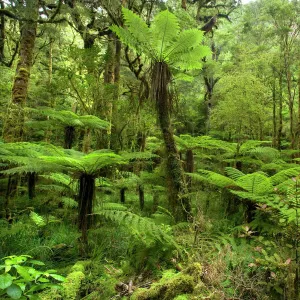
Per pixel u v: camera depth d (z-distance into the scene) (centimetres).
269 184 337
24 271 148
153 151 634
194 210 440
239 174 440
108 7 681
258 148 663
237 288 225
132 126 724
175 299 203
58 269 281
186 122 1206
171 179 440
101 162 309
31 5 562
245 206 390
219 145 661
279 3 698
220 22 1414
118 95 769
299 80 732
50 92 820
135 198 658
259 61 812
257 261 228
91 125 639
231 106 714
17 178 499
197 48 443
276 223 316
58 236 354
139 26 426
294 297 209
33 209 453
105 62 741
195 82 1411
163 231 294
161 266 280
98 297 238
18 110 518
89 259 307
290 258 226
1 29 900
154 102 457
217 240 303
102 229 358
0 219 383
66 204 459
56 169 315
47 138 814
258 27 987
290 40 761
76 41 1288
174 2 1007
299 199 254
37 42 1038
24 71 563
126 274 275
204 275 226
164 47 442
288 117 1003
